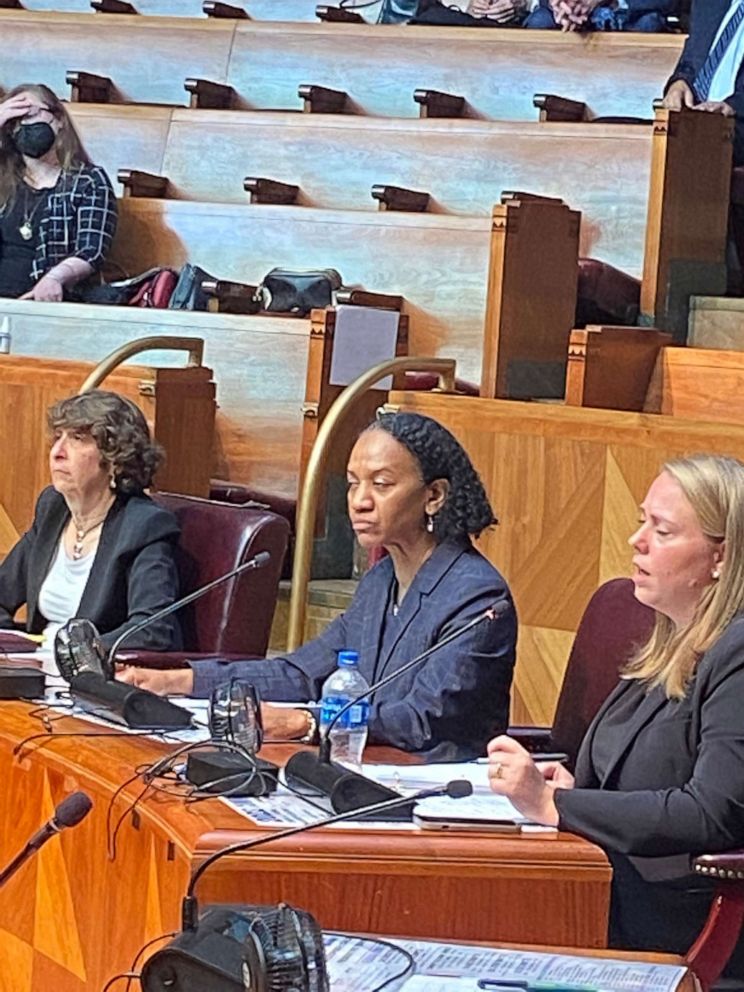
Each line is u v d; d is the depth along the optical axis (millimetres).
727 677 2816
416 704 3266
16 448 5527
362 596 3572
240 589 4219
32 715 3193
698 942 2723
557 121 7102
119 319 6160
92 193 6664
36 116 6684
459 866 2445
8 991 3006
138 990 2457
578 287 5949
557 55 7340
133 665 3891
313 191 7027
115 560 4207
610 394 5520
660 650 2996
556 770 3070
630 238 6406
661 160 5969
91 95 7902
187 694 3594
